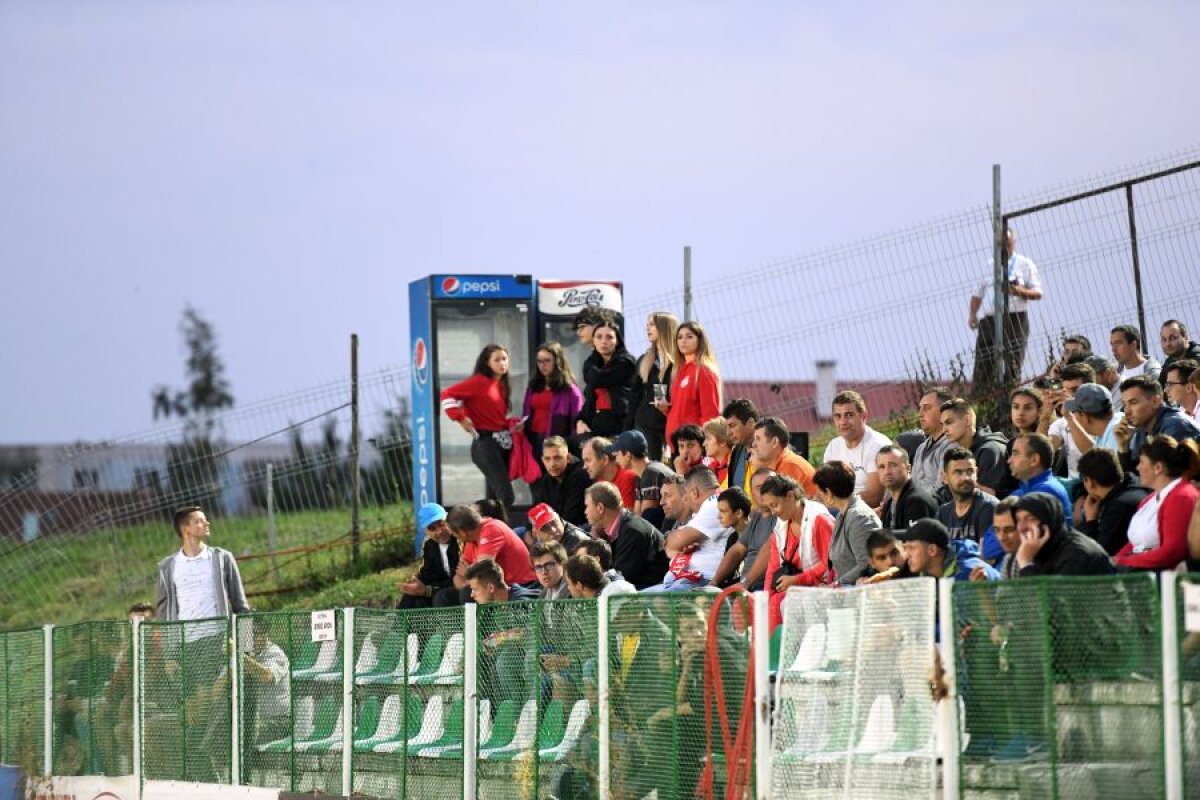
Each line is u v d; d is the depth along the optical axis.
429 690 30.97
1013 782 21.58
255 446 64.31
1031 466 28.77
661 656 26.00
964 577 26.34
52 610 64.75
